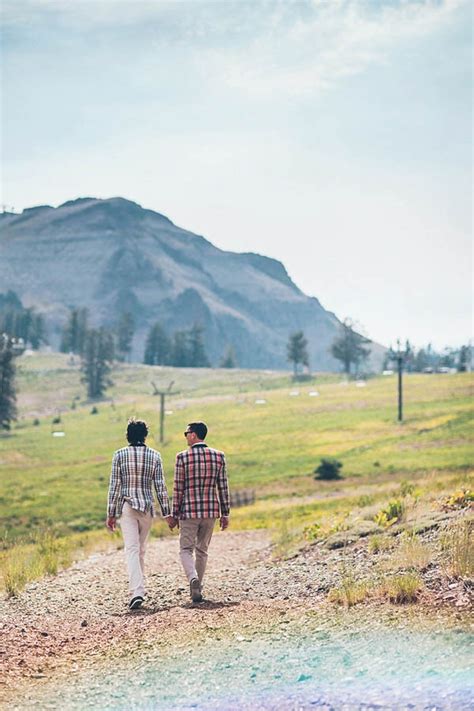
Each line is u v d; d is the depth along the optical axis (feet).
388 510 51.26
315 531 53.26
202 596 36.19
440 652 21.76
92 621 32.76
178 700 20.56
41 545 65.00
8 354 479.00
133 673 23.41
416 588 28.94
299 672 21.81
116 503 36.01
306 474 232.94
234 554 58.39
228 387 629.10
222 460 36.32
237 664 23.27
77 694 21.74
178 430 370.73
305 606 30.71
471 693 18.45
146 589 40.78
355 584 31.55
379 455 259.60
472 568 29.71
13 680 23.39
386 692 19.35
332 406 403.13
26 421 500.74
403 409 368.27
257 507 158.30
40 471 282.15
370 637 24.29
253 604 32.94
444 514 45.65
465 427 303.89
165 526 98.37
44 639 29.25
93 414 498.69
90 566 54.70
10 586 42.37
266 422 369.30
